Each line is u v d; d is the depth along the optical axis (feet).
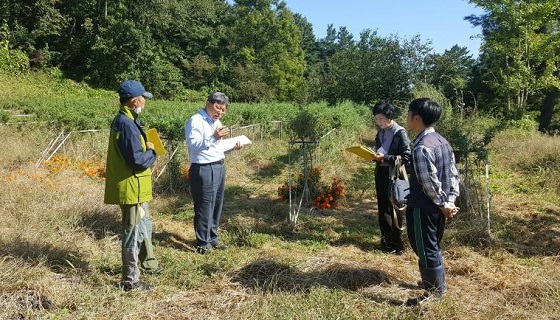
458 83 69.62
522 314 10.75
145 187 12.00
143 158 11.51
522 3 59.82
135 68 111.86
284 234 17.88
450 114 28.66
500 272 13.76
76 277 12.49
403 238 16.83
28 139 33.63
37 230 15.62
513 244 16.53
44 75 98.53
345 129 43.09
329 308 11.12
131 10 116.16
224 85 129.08
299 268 13.46
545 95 69.72
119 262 13.85
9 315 10.38
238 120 50.06
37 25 104.17
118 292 11.79
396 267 14.10
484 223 17.76
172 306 11.41
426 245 11.27
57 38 110.42
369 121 58.90
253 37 144.97
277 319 10.62
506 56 65.77
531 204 22.45
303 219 19.51
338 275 13.02
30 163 26.58
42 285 11.53
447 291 12.12
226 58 140.46
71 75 107.55
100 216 17.62
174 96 118.01
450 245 16.19
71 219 16.85
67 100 68.64
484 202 21.07
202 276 13.23
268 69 143.23
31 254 13.30
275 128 49.85
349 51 97.25
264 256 14.74
